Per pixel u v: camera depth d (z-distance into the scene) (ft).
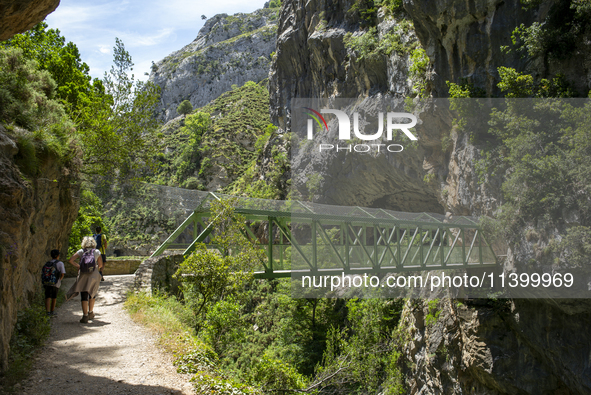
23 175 29.66
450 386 74.95
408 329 91.76
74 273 56.65
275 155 228.63
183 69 624.18
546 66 63.67
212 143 350.84
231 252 54.80
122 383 19.42
